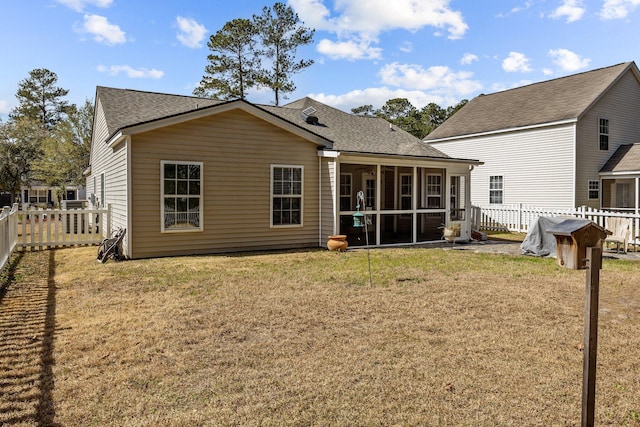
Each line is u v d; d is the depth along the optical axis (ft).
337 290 22.20
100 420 9.53
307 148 40.42
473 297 20.89
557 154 61.67
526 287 23.21
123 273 26.55
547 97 69.82
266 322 16.70
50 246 39.47
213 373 12.02
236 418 9.67
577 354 13.65
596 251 8.90
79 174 107.76
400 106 178.70
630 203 68.59
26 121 114.62
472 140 74.23
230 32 100.22
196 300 20.01
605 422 9.74
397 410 10.11
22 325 16.05
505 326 16.43
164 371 12.09
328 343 14.44
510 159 68.18
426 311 18.37
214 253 35.73
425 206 52.24
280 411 10.00
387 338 14.97
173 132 33.42
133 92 46.80
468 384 11.48
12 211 33.37
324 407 10.21
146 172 32.53
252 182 37.40
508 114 71.87
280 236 39.22
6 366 12.30
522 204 61.62
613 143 64.80
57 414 9.73
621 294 22.22
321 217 41.06
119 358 13.01
